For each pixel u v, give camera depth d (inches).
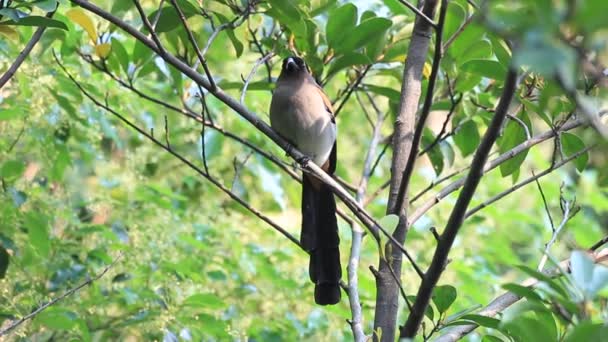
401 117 327.3
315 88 399.5
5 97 396.8
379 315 298.8
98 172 454.3
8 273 377.7
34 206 404.5
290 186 537.0
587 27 161.9
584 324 196.1
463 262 484.7
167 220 425.4
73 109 391.2
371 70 402.9
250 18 409.4
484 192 529.0
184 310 398.0
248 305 445.1
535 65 158.4
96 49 350.0
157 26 344.8
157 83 472.1
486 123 403.9
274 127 404.5
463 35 361.1
